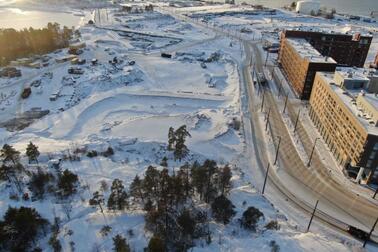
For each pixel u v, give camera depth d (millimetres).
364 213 91500
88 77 176125
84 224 73188
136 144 115438
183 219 71062
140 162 105062
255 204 89250
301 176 105938
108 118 143125
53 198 82312
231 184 94125
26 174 91375
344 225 87062
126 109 150375
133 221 74938
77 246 67438
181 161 107375
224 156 114938
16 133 130250
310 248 72750
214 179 86438
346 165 106625
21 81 173625
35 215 69812
